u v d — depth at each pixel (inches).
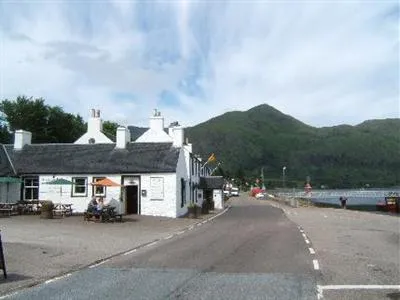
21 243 761.0
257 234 984.3
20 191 1649.9
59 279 474.3
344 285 437.1
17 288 429.1
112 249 724.0
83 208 1621.6
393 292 407.5
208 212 2030.0
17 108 2768.2
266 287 426.3
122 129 1731.1
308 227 1210.6
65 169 1644.9
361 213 2101.4
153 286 431.8
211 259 610.2
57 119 2906.0
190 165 2011.6
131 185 1630.2
